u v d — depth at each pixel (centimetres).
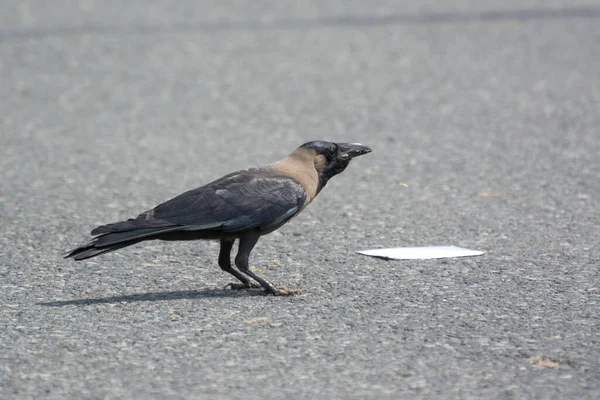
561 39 2891
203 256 1158
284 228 1298
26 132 1989
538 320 895
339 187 1541
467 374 772
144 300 980
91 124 2066
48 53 2891
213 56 2827
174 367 796
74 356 821
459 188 1505
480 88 2327
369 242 1220
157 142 1897
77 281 1056
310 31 3189
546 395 730
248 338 861
